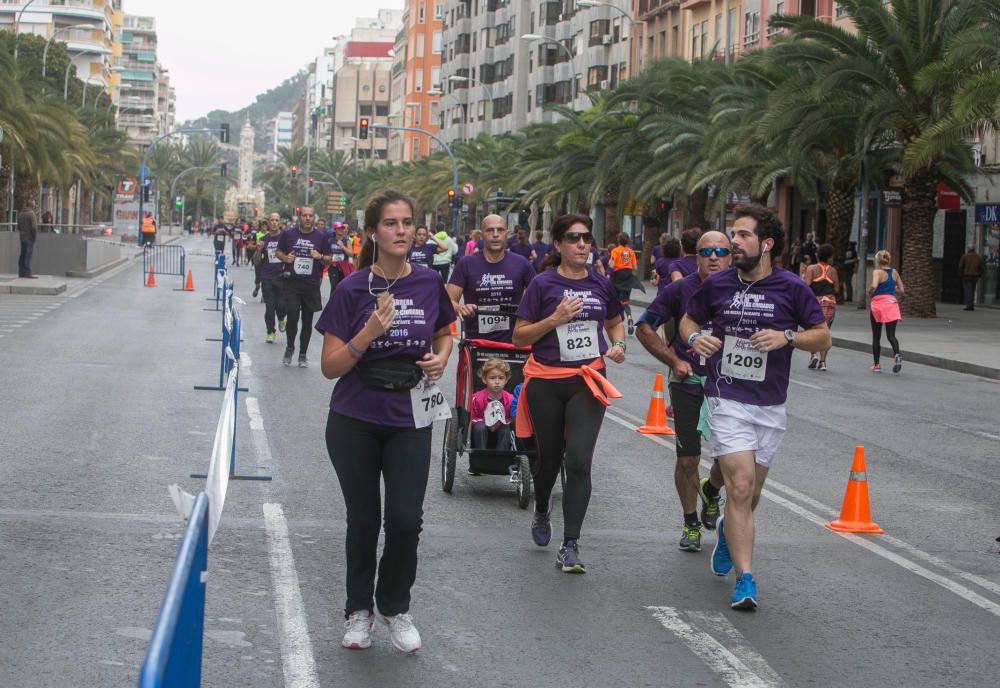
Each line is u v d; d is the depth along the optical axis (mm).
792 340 7105
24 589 6883
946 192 40906
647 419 14258
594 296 8109
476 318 10469
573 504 7875
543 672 5930
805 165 38531
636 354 24328
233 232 67562
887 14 33031
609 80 81500
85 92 102938
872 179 41312
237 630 6355
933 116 33250
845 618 7086
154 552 7840
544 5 93438
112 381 16516
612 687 5758
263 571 7520
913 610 7320
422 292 6113
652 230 57562
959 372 23531
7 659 5742
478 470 10055
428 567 7848
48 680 5500
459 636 6441
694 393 8508
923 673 6145
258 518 8977
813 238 43062
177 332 24219
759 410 7215
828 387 19953
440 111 125438
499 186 81562
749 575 7129
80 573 7262
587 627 6699
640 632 6645
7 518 8555
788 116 34281
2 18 129625
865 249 38438
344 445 6047
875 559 8578
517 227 35906
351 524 6117
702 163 41812
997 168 42062
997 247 42531
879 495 11000
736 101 40750
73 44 129875
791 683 5910
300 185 183125
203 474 10539
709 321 7383
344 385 6094
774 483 11320
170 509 9109
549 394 8062
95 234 70562
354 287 6066
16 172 52219
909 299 36250
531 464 9938
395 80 165125
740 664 6160
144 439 12148
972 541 9297
